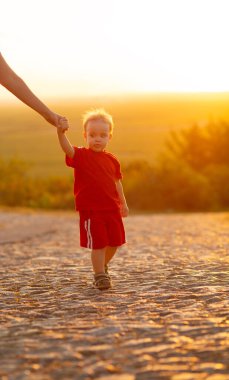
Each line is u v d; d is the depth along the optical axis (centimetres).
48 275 837
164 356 418
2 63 599
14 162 6706
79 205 678
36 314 568
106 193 676
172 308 572
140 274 808
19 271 897
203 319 520
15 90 607
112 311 569
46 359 415
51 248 1321
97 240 674
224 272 796
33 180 6438
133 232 1772
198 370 390
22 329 504
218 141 6706
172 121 15450
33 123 17125
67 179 6306
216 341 450
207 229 1812
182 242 1355
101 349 436
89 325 511
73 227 2172
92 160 679
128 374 384
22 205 5962
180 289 677
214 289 665
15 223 2464
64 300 637
